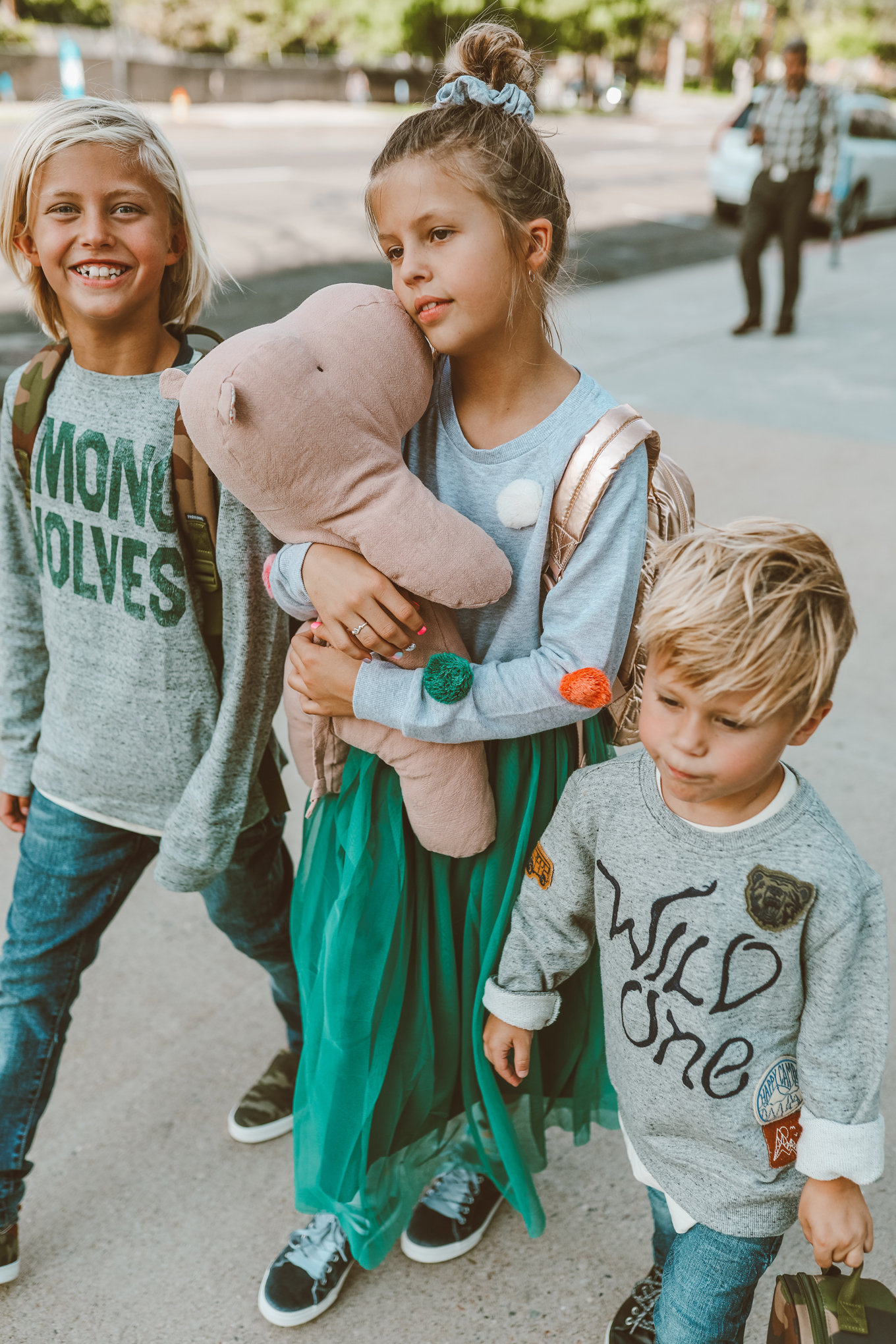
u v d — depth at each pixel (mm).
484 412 1262
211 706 1462
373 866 1402
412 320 1216
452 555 1161
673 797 1143
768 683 1000
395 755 1308
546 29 28391
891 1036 2051
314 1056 1509
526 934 1341
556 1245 1698
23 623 1590
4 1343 1544
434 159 1127
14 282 8320
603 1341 1547
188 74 24641
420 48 28016
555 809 1397
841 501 4512
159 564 1376
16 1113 1579
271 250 9570
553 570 1245
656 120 30969
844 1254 1133
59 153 1297
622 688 1365
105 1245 1695
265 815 1602
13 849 2607
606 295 8594
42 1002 1582
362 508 1165
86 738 1491
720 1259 1231
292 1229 1725
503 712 1242
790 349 7066
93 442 1376
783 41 44125
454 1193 1698
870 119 12227
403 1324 1575
